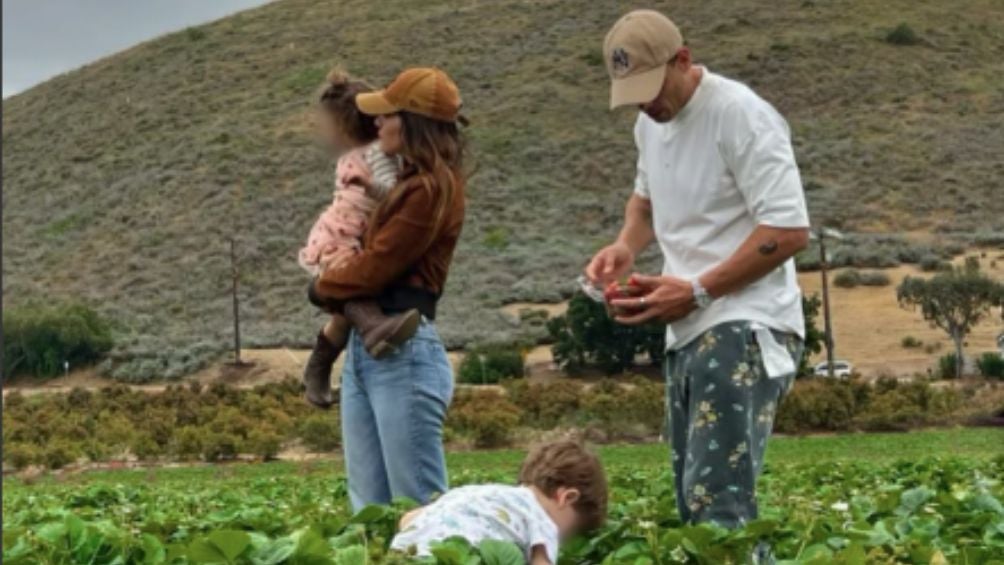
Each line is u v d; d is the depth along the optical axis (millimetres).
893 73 89250
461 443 32719
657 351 49188
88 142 88625
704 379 5660
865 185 74500
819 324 56312
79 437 30688
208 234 73750
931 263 62750
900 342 53844
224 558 4570
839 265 63844
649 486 10281
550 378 49094
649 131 6059
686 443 5848
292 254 70688
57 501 12500
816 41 93625
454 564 4422
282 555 4531
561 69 93125
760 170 5625
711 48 94188
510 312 61469
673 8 101688
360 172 6133
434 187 5996
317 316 62906
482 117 87250
